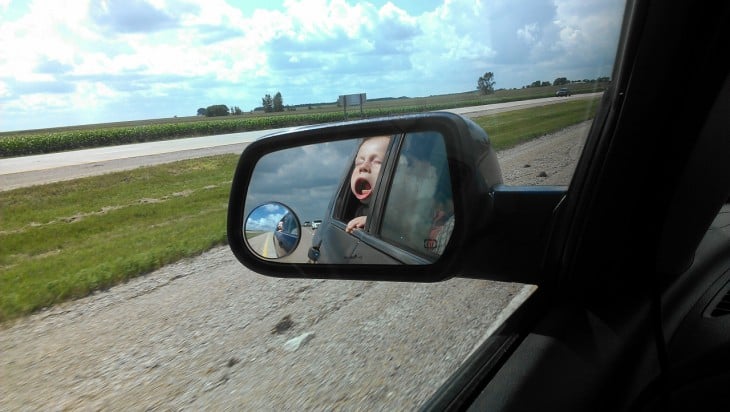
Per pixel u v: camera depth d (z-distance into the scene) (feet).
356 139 1.51
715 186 1.10
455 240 1.10
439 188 1.18
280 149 1.61
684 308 1.03
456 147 1.12
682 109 1.00
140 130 33.53
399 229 1.31
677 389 0.84
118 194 10.03
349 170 1.54
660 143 1.03
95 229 6.64
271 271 1.57
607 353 0.94
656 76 0.99
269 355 2.14
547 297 1.15
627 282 1.10
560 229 1.11
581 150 1.25
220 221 6.07
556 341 1.00
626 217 1.08
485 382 0.97
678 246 1.12
